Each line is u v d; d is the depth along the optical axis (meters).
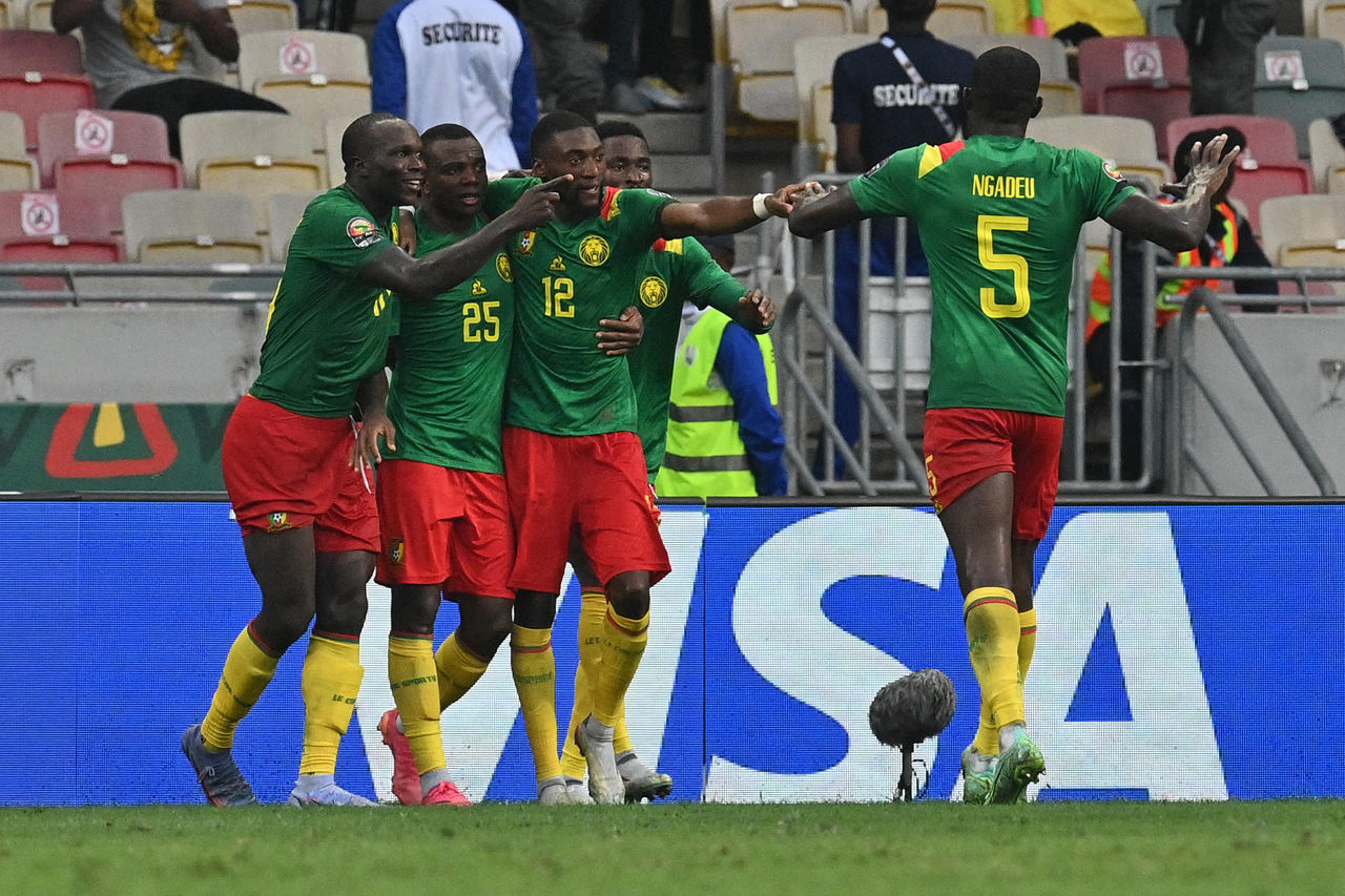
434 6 34.72
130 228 34.69
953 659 22.47
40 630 22.08
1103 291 28.77
